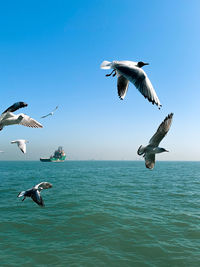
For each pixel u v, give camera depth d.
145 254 10.90
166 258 10.52
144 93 3.03
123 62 3.71
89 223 15.19
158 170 87.62
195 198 24.44
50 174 62.94
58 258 10.48
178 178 50.31
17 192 28.36
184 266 9.85
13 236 13.08
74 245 11.84
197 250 11.29
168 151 5.07
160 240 12.46
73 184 36.78
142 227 14.41
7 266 9.80
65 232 13.64
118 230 13.88
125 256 10.69
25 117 4.58
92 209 18.67
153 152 5.10
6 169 92.06
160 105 2.97
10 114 4.36
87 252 11.04
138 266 9.84
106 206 19.86
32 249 11.40
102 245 11.83
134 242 12.20
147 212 18.00
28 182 40.59
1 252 11.09
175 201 22.64
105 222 15.38
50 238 12.78
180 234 13.30
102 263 10.04
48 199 23.25
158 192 28.47
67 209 18.83
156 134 5.18
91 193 27.08
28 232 13.70
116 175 58.56
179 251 11.19
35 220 15.90
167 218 16.36
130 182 40.22
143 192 28.33
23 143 6.46
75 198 23.69
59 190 29.56
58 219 16.08
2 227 14.52
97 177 51.91
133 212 17.92
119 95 4.51
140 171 79.62
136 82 3.20
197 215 17.20
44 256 10.67
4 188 32.22
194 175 60.75
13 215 17.20
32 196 8.57
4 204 21.08
